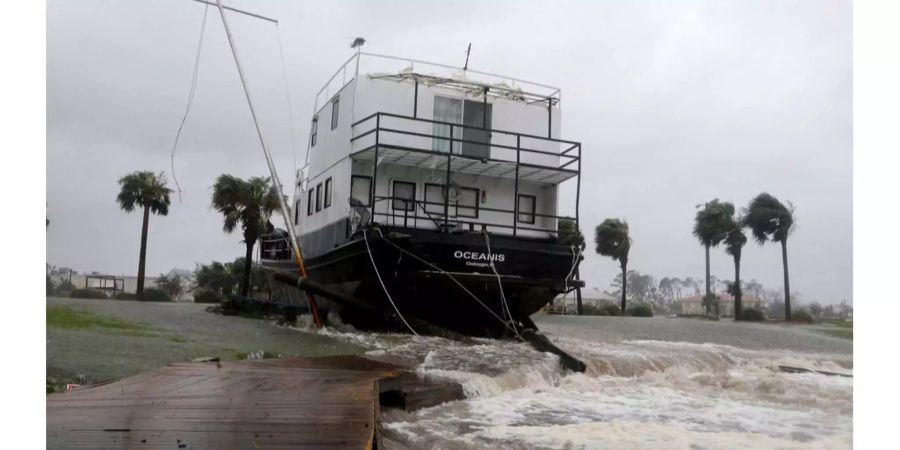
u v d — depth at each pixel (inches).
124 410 220.2
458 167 654.5
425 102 663.8
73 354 382.0
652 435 268.5
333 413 222.1
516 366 418.3
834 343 799.7
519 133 636.1
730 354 573.9
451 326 633.6
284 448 177.6
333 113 712.4
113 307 877.2
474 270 578.9
